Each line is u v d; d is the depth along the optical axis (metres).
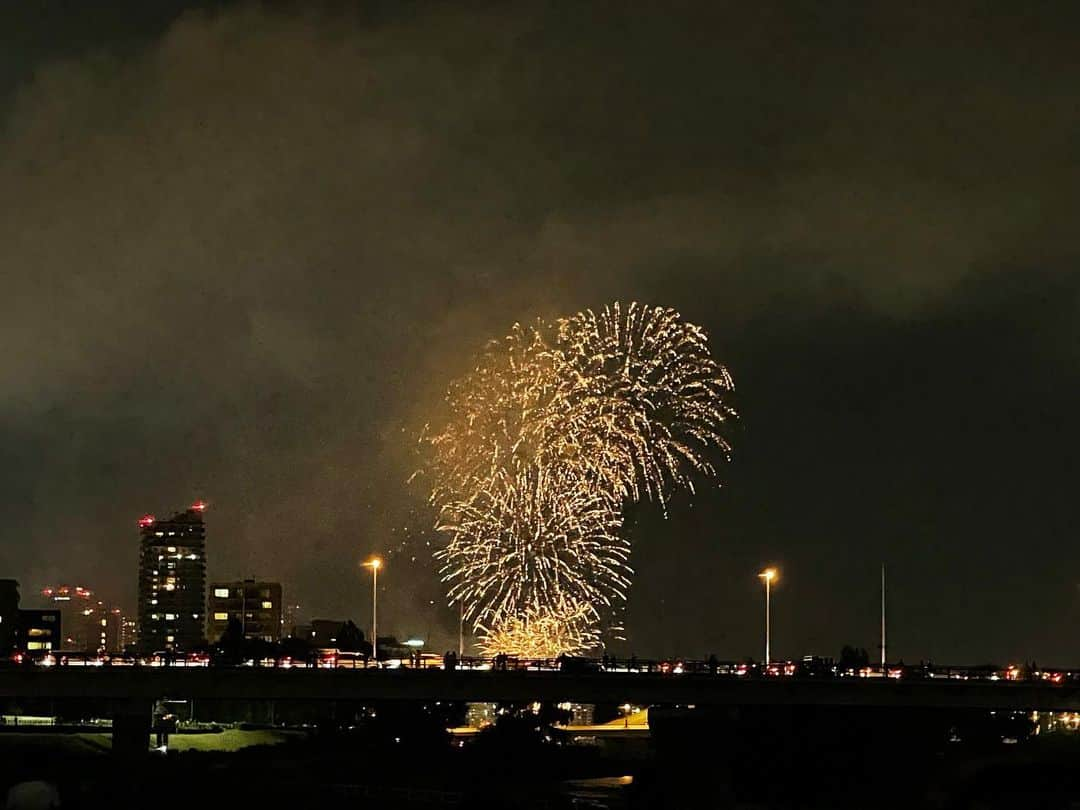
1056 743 194.50
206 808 167.50
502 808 181.75
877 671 173.00
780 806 188.88
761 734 193.88
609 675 165.38
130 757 166.38
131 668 161.25
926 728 196.75
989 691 165.50
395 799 182.38
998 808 180.38
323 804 176.25
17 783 171.75
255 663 175.00
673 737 196.50
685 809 186.12
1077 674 169.75
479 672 164.38
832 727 192.12
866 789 190.12
